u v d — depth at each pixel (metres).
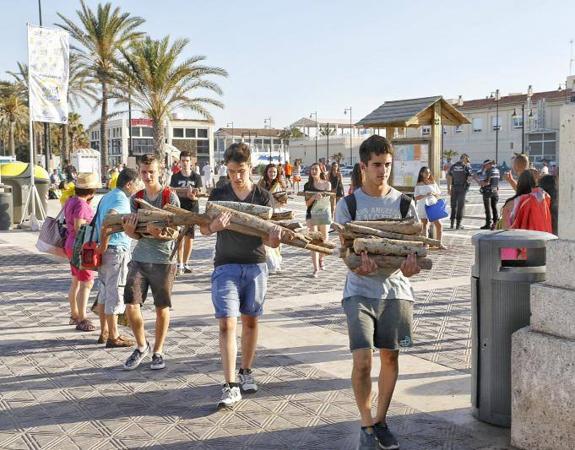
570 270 3.55
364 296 3.75
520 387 3.72
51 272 10.44
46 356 5.78
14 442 3.98
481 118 73.94
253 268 4.65
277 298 8.30
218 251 4.66
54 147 76.06
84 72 39.84
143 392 4.84
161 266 5.27
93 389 4.92
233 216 4.37
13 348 6.04
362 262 3.61
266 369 5.33
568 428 3.49
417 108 14.03
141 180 5.69
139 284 5.30
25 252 12.80
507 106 71.00
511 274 3.95
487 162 17.14
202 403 4.60
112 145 85.44
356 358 3.65
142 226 4.97
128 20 38.50
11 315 7.40
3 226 17.03
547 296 3.63
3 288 9.05
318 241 4.39
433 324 6.81
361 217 3.84
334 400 4.63
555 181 7.30
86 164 40.47
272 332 6.54
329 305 7.86
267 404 4.56
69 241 6.60
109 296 5.92
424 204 12.64
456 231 16.59
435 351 5.83
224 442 3.95
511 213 6.20
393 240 3.63
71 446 3.92
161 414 4.41
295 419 4.29
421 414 4.35
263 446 3.89
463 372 5.23
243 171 4.64
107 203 5.61
